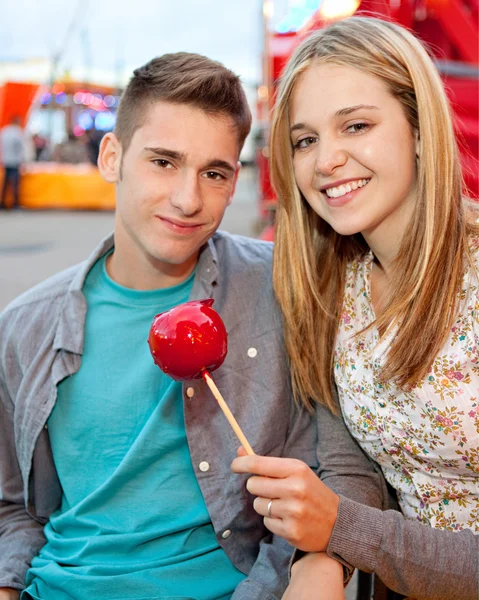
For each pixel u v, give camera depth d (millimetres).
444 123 1311
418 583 1220
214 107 1424
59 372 1514
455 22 4113
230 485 1453
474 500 1395
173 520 1467
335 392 1538
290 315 1509
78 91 17656
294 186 1508
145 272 1571
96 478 1518
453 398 1307
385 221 1428
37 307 1589
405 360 1312
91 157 16094
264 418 1490
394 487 1505
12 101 12141
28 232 9406
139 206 1471
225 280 1595
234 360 1515
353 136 1331
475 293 1285
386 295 1464
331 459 1517
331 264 1556
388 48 1315
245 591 1348
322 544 1205
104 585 1378
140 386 1506
